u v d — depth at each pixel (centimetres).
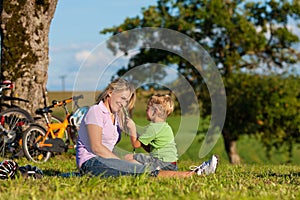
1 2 1227
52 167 934
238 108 2181
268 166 1100
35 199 512
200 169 723
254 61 2255
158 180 634
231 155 2297
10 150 1156
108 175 649
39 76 1234
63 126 1164
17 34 1223
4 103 1226
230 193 554
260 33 2220
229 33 2194
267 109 2186
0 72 1242
